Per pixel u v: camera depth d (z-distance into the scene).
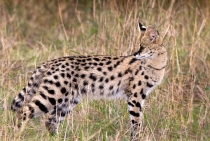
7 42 34.19
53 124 25.66
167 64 30.66
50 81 24.77
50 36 40.00
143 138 25.05
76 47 32.69
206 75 31.28
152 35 25.94
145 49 25.89
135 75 25.97
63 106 25.55
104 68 25.88
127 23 31.97
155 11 36.22
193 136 26.80
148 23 32.38
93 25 35.31
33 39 39.88
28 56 34.59
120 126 25.89
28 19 43.19
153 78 26.11
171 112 27.39
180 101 28.81
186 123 27.44
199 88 29.25
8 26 39.47
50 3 44.22
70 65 25.33
